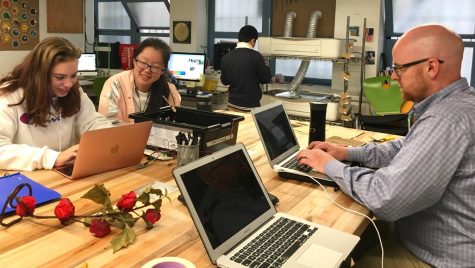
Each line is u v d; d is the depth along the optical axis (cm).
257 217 134
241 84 431
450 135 137
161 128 201
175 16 587
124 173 179
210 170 126
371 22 461
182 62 545
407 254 163
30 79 186
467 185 141
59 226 129
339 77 496
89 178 171
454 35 149
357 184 157
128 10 649
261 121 191
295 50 455
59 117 205
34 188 153
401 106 401
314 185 176
